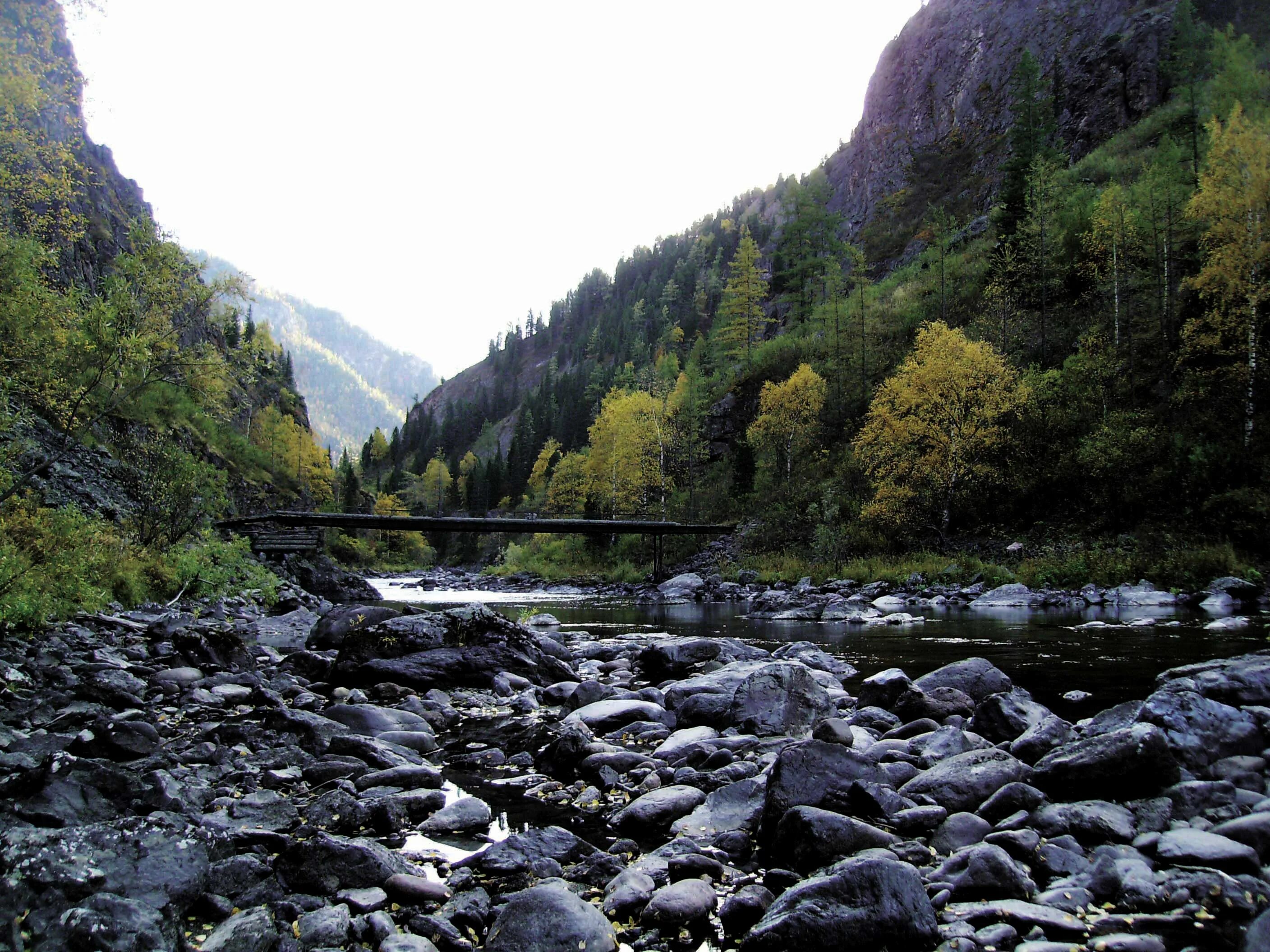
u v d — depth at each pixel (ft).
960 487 118.32
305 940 11.39
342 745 22.89
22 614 35.01
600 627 69.67
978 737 21.38
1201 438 93.56
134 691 27.96
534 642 39.99
